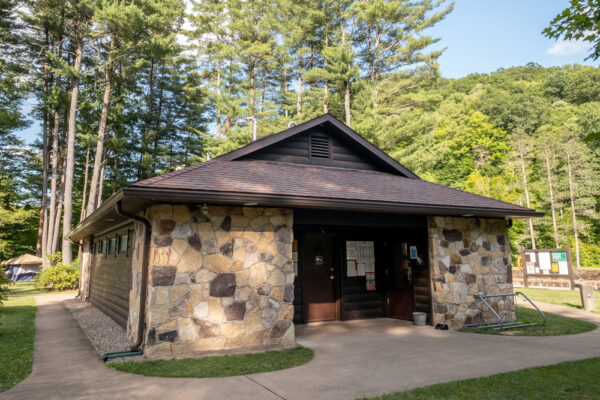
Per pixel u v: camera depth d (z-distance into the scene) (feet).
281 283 19.86
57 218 81.35
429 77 82.64
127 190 15.37
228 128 80.94
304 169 26.58
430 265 25.27
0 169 91.35
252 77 100.63
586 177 81.76
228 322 18.37
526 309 33.01
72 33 73.67
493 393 12.22
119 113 76.48
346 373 14.70
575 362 15.84
